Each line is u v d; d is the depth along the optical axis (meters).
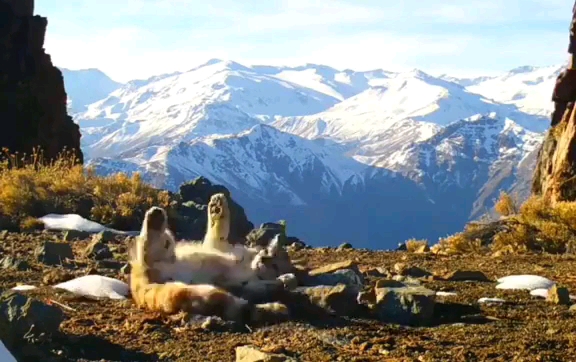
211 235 10.14
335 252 17.23
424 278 13.01
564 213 19.47
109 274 11.92
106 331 8.77
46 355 7.80
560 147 25.09
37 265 12.65
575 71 28.80
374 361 8.01
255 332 8.91
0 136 30.70
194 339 8.60
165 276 9.70
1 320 8.02
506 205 23.31
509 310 10.42
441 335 9.05
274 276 10.11
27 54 32.91
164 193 21.53
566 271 14.36
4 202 19.44
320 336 8.77
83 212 20.03
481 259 16.30
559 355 8.35
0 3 32.62
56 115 33.47
